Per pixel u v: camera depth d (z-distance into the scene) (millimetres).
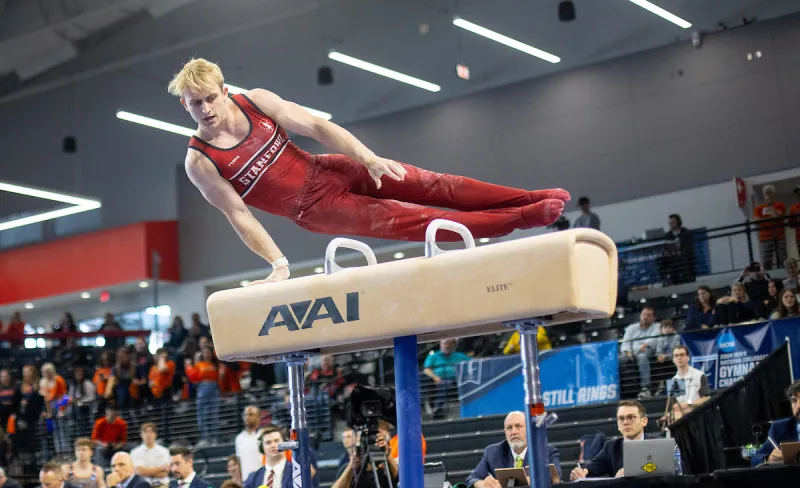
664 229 16812
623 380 10789
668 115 17297
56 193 17656
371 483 5734
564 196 3660
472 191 3689
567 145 18156
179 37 18766
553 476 5832
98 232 21547
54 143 21812
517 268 3146
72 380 16188
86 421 14102
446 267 3281
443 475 4457
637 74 17688
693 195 16672
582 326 14156
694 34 17109
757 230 14047
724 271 15430
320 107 20078
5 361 16969
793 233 14344
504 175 18656
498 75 18969
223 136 3580
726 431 8367
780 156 16203
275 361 3998
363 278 3438
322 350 3998
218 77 3555
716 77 16969
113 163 21953
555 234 3113
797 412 6332
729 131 16688
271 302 3617
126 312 22109
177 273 21359
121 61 19250
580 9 18125
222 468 12273
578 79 18219
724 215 16344
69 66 19828
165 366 14086
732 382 9836
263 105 3605
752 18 16797
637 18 17750
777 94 16375
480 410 11094
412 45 18984
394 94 19859
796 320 9602
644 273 15320
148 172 21891
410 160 19531
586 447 7426
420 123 19562
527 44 18391
